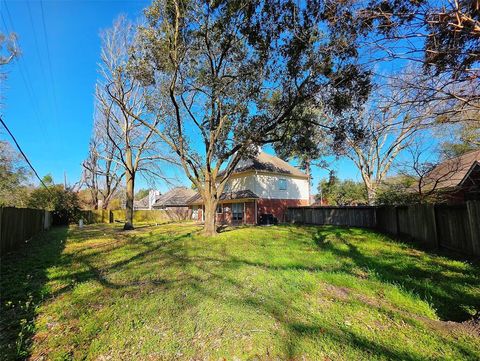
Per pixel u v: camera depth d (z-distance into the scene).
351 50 5.84
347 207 18.23
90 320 3.78
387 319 3.69
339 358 2.82
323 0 5.86
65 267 7.14
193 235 14.07
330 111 10.76
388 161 19.70
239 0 8.73
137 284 5.49
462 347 2.97
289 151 14.28
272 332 3.36
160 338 3.29
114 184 34.09
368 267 6.42
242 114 12.25
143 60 10.58
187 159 13.92
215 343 3.17
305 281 5.35
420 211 9.78
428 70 4.62
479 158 13.17
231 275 5.91
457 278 5.42
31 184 27.69
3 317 3.90
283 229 16.09
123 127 19.77
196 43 10.91
